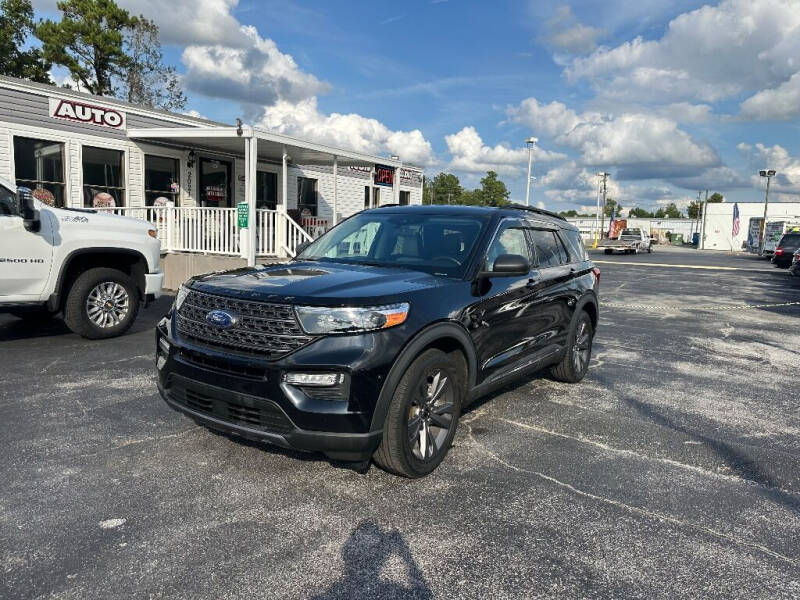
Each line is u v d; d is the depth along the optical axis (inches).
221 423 134.7
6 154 456.4
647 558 113.3
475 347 159.3
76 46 1184.8
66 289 282.8
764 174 1902.1
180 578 102.4
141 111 539.2
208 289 142.4
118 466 146.5
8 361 244.4
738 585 105.7
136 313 299.7
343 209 832.3
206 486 137.3
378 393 128.3
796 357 308.2
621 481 147.7
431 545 115.3
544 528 123.3
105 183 524.4
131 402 194.9
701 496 140.9
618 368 271.4
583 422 192.1
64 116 488.1
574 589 102.9
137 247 295.4
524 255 195.3
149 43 1242.0
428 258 172.9
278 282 142.8
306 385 125.3
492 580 104.7
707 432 186.5
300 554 110.9
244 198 655.8
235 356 130.5
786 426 195.2
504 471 151.3
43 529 116.8
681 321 426.9
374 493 136.4
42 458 150.0
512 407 205.3
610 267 1035.9
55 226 268.7
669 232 3110.2
